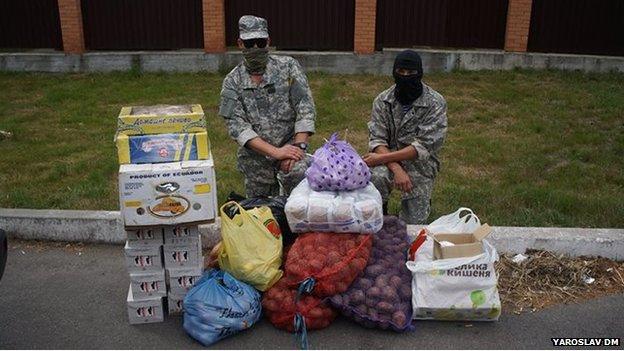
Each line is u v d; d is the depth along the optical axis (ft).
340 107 31.12
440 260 12.73
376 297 12.57
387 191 15.87
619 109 31.09
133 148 12.26
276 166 15.43
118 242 17.04
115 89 35.32
